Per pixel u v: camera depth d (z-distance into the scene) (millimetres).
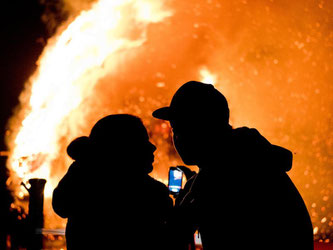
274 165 1289
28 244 2705
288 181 1303
